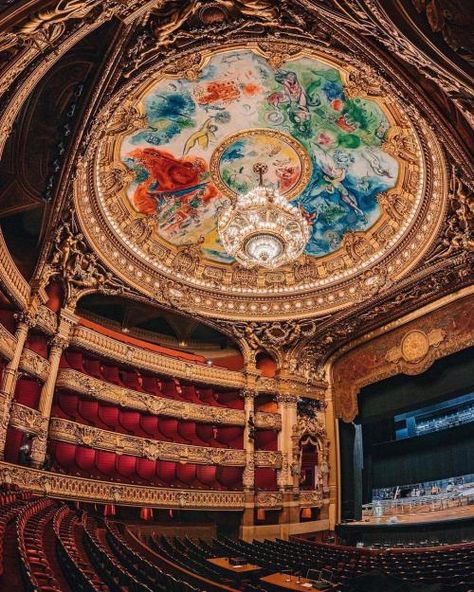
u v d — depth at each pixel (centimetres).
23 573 369
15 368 1161
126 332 1783
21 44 593
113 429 1484
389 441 1962
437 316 1552
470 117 798
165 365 1656
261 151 1507
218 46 1000
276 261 1291
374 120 1293
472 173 1059
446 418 1817
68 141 1025
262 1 808
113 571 506
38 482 1128
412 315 1623
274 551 1111
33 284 1274
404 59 757
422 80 838
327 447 1828
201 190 1583
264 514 1672
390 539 1527
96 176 1339
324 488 1758
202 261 1731
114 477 1431
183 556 936
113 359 1529
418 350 1583
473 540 1321
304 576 788
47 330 1321
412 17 593
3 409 1091
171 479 1568
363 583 614
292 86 1270
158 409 1579
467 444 1736
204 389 1791
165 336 1870
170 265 1659
